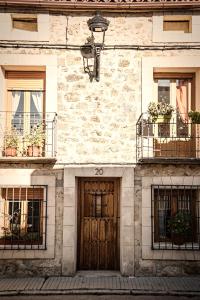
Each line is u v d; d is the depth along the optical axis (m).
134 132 8.27
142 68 8.30
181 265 8.02
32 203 8.35
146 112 8.12
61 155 8.20
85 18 8.41
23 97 8.56
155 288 7.25
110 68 8.35
